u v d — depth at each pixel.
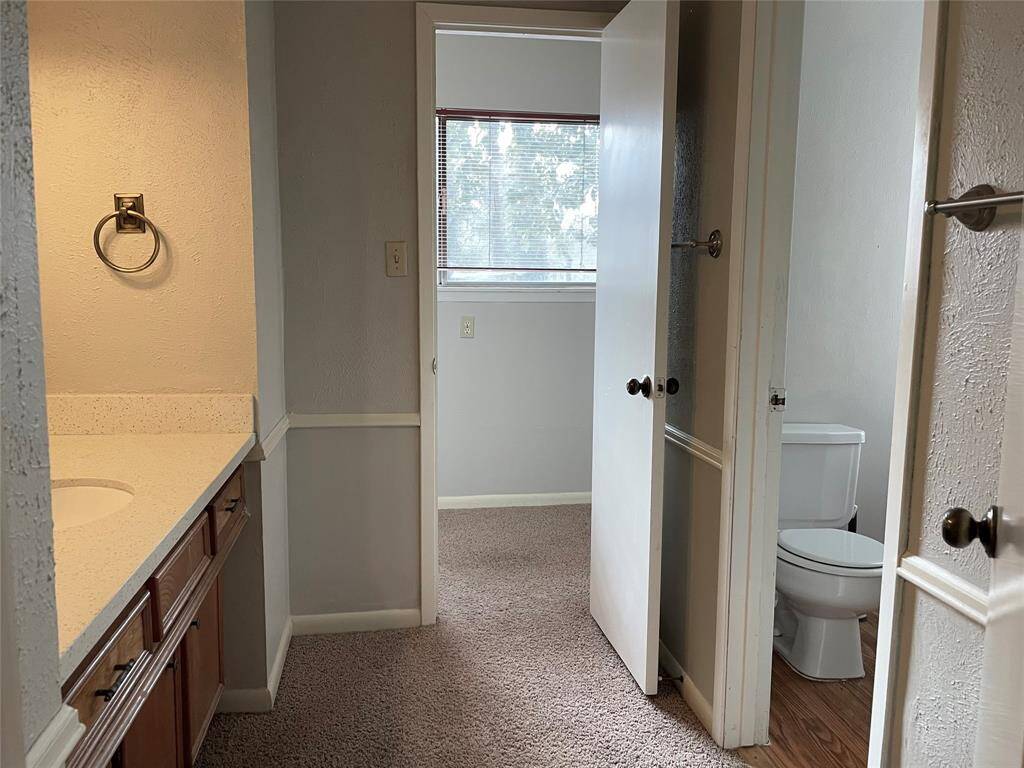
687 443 2.25
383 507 2.68
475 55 3.93
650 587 2.20
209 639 1.78
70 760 0.92
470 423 4.14
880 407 2.95
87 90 1.92
